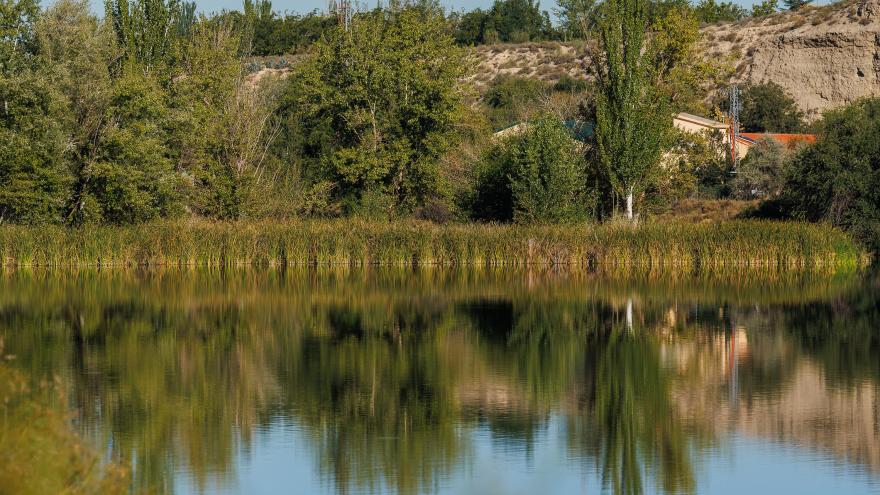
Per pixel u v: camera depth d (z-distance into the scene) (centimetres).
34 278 5088
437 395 2672
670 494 1961
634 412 2520
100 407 2505
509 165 6328
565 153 6081
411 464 2122
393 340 3425
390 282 5006
